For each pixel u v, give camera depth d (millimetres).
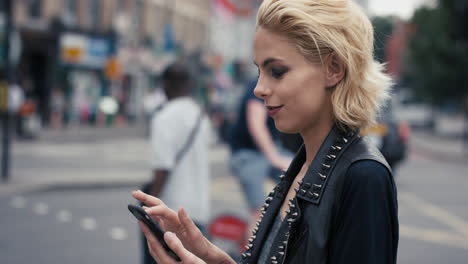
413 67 33188
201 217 3770
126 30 30625
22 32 23141
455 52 30219
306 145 1334
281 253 1232
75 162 13977
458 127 33875
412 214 8648
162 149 3686
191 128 3738
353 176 1154
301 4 1239
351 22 1253
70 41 25797
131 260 5816
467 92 31047
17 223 7375
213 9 42750
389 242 1135
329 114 1284
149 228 1291
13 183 10102
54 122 24562
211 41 42562
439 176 13883
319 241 1168
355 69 1246
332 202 1177
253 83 4324
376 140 10938
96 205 8867
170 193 3723
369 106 1266
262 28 1273
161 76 3824
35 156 14742
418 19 31812
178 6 37688
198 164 3775
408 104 37906
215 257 1472
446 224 7973
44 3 24672
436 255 6262
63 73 25844
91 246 6336
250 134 4359
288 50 1243
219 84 39812
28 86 23250
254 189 4352
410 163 17375
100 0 28562
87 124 27734
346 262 1128
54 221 7586
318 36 1223
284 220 1270
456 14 20312
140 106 31875
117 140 21453
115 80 29766
